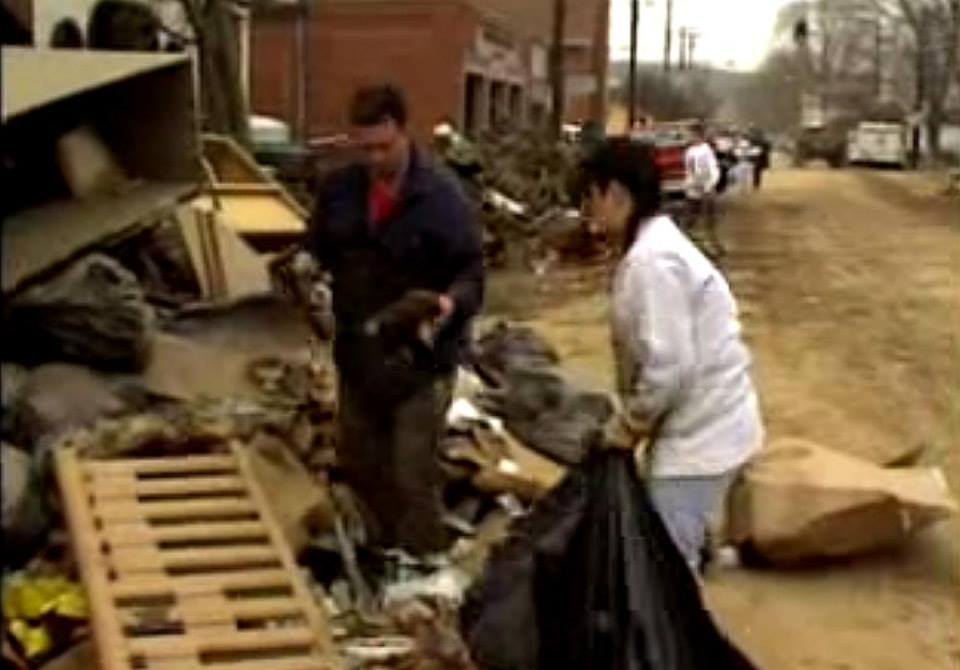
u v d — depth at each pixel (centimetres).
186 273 885
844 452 1091
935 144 7750
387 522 658
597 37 6519
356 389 650
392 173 629
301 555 624
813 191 5125
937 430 1177
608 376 1262
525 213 2419
